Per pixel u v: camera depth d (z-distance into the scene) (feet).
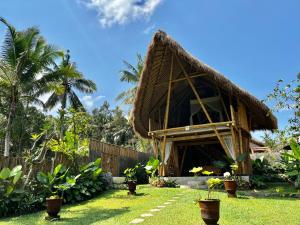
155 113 50.47
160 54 41.22
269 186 37.35
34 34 55.57
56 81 60.95
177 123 53.78
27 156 30.40
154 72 42.96
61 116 39.45
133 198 30.81
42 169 31.99
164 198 29.76
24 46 54.24
